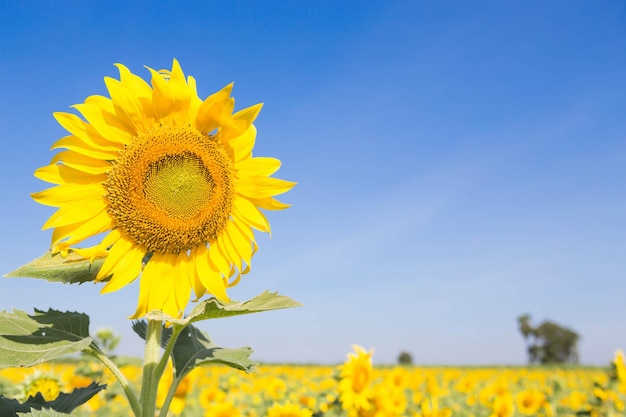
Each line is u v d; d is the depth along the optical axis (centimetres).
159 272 54
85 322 51
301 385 209
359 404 111
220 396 143
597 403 172
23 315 52
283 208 58
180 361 56
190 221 55
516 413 172
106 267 52
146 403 50
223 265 56
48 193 51
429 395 183
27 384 88
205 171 56
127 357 119
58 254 51
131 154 54
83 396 56
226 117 56
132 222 53
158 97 54
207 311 48
